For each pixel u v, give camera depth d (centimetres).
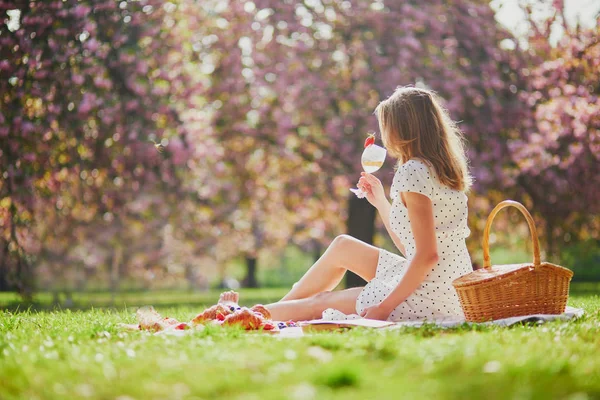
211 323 411
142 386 259
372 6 1387
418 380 263
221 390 254
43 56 1040
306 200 1709
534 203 1397
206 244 2322
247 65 1446
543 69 1295
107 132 1147
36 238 1598
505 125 1341
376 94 1384
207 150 1359
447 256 470
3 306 1038
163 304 1252
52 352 334
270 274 4156
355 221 1412
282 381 261
